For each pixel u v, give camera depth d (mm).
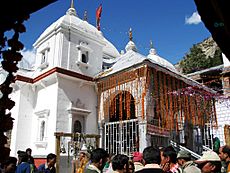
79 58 15359
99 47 16938
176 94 13680
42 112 14070
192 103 14750
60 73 13734
